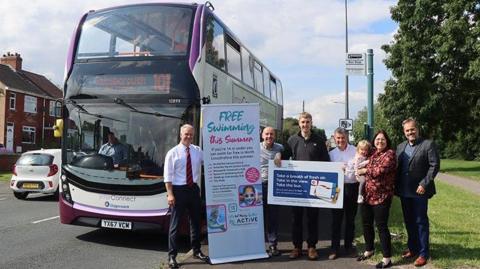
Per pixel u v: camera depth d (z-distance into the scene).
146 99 9.13
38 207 15.19
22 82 53.38
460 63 34.16
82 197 9.16
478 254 7.98
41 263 7.93
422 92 35.84
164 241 9.91
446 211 13.56
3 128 49.00
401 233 9.87
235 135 8.25
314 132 8.30
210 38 9.85
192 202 7.89
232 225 8.12
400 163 7.73
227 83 10.99
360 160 8.12
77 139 9.35
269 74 16.77
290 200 8.14
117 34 9.56
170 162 7.77
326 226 11.41
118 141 9.13
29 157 17.45
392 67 37.38
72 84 9.53
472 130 39.75
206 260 7.98
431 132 38.03
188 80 9.05
